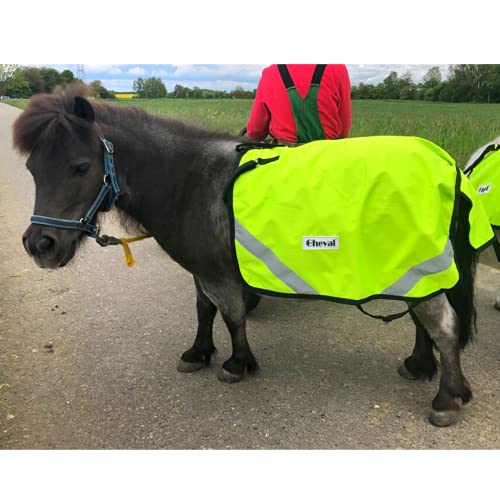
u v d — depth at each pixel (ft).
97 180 6.82
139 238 7.94
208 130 7.79
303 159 7.04
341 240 6.64
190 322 10.80
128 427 7.38
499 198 8.89
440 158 6.93
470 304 7.40
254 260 6.98
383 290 6.66
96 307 11.59
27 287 12.79
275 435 7.16
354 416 7.57
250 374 8.69
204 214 7.34
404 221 6.46
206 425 7.41
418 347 8.30
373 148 6.79
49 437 7.16
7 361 9.25
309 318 11.07
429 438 7.02
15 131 6.52
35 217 6.40
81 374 8.83
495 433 7.10
